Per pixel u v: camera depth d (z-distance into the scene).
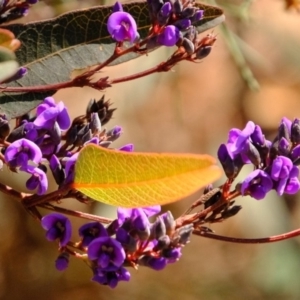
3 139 0.37
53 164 0.36
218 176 0.31
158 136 0.82
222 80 0.85
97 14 0.42
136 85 0.67
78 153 0.36
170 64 0.40
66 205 0.78
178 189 0.33
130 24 0.37
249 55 0.61
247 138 0.37
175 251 0.35
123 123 0.77
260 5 0.68
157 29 0.38
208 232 0.38
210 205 0.38
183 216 0.38
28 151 0.36
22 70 0.38
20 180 0.67
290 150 0.37
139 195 0.34
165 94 0.81
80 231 0.35
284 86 0.85
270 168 0.37
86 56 0.42
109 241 0.34
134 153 0.33
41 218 0.37
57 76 0.41
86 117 0.39
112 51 0.42
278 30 0.70
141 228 0.35
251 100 0.86
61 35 0.42
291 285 0.86
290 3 0.55
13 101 0.40
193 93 0.85
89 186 0.35
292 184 0.37
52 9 0.54
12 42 0.33
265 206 0.73
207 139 0.85
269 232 0.73
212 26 0.41
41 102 0.40
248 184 0.37
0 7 0.40
